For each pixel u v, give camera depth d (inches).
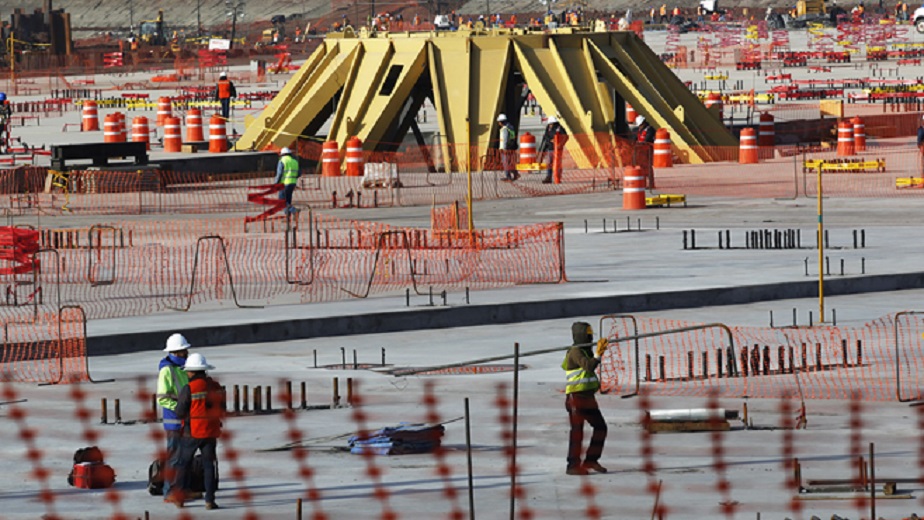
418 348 2174.0
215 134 5226.4
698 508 1270.9
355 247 3186.5
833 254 2918.3
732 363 1916.8
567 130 4913.9
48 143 5565.9
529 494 1337.4
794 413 1679.4
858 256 2881.4
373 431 1595.7
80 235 3496.6
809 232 3294.8
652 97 5113.2
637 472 1412.4
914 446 1496.1
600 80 5152.6
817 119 5816.9
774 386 1841.8
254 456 1508.4
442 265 2901.1
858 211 3671.3
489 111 4938.5
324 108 5418.3
